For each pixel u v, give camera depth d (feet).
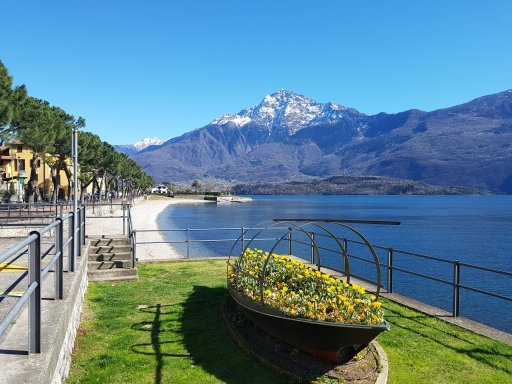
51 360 13.71
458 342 23.85
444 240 166.50
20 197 172.86
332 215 304.50
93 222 137.28
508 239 170.19
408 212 365.40
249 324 25.67
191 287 36.91
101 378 19.36
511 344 23.58
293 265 29.58
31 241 12.51
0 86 95.09
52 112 151.12
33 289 13.10
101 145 235.20
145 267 46.98
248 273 26.68
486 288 81.61
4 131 105.09
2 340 14.98
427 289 77.30
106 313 29.09
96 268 40.45
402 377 19.51
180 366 20.83
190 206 448.65
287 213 324.80
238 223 213.66
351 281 38.47
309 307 20.20
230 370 20.44
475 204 578.66
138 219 207.41
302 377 18.95
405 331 25.62
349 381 18.76
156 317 28.43
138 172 457.27
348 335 18.88
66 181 271.08
